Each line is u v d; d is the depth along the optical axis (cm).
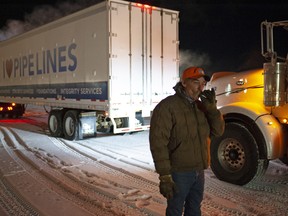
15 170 730
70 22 1106
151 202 520
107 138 1180
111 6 951
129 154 892
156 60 1052
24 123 1702
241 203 510
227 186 593
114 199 536
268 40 546
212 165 626
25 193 572
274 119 570
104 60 970
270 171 679
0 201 537
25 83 1457
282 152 568
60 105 1194
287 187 585
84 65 1052
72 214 477
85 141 1120
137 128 1034
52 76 1233
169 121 323
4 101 1712
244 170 577
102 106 991
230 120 614
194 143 331
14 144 1070
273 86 538
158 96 1063
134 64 1004
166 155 322
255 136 570
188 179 332
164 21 1066
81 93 1077
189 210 354
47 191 584
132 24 995
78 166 762
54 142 1106
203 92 337
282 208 489
